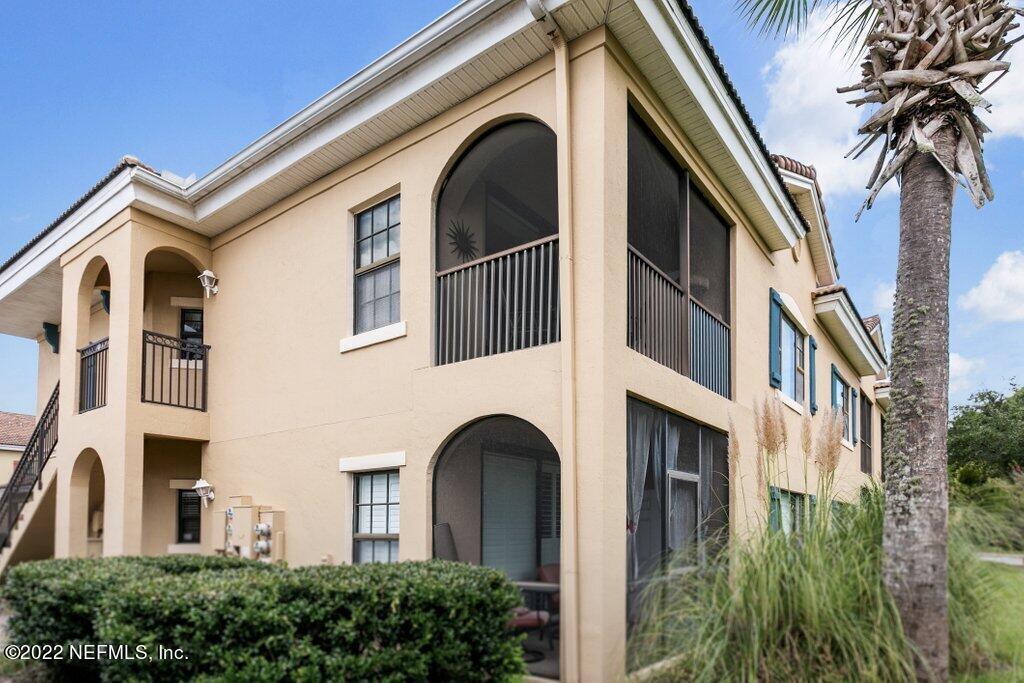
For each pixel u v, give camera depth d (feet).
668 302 22.62
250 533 25.16
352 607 13.15
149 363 33.04
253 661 12.25
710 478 24.30
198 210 29.66
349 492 23.39
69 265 32.73
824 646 12.69
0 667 18.20
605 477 16.62
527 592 22.11
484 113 20.98
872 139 17.76
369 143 24.13
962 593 14.76
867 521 15.87
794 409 34.45
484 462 23.68
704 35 20.04
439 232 22.52
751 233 29.91
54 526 33.94
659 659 13.89
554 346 18.08
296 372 26.08
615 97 18.54
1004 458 86.12
